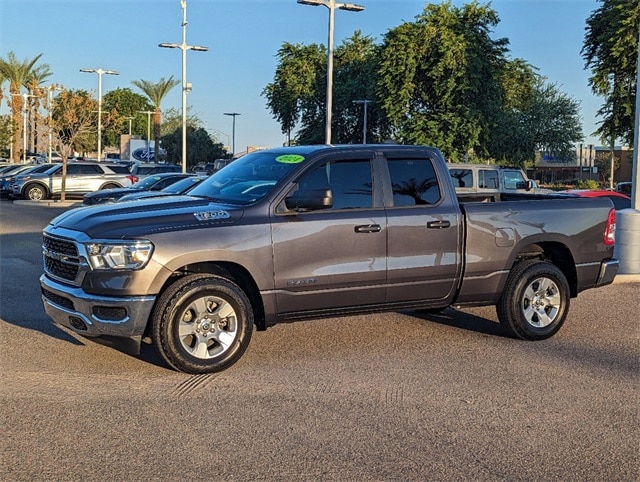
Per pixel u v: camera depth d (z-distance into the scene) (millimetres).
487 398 5703
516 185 20172
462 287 7242
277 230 6359
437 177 7195
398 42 40688
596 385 6094
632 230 11773
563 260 8023
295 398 5625
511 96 55906
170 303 5965
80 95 31750
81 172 32656
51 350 6891
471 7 41000
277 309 6453
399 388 5914
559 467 4434
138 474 4242
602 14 33250
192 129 68250
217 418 5168
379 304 6922
